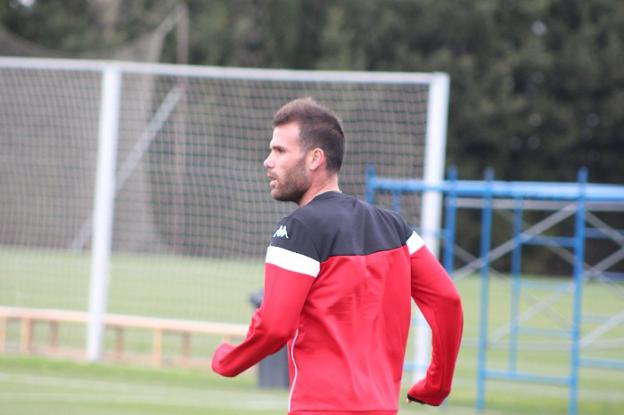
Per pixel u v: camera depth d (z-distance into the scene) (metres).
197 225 48.34
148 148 50.59
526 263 92.19
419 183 28.11
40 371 29.84
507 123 95.69
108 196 33.12
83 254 61.84
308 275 8.92
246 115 50.94
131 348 36.22
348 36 96.06
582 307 58.62
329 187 9.55
